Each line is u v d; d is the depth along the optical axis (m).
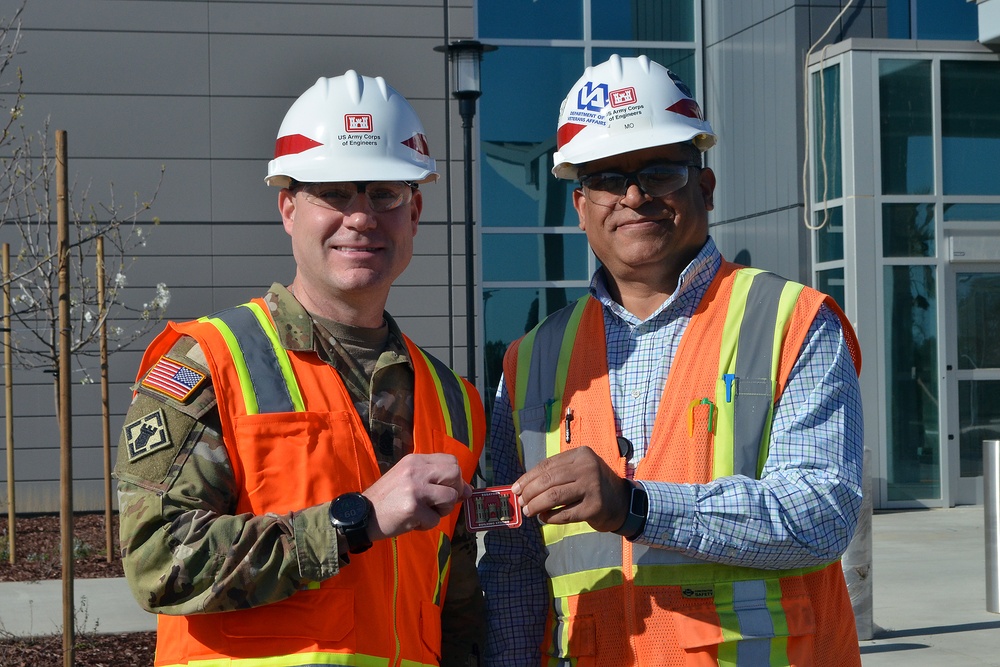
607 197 2.53
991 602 6.82
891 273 11.08
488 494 2.19
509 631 2.64
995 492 6.84
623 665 2.36
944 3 11.80
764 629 2.26
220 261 11.91
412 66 12.14
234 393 2.19
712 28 13.32
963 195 11.30
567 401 2.61
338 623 2.12
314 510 2.04
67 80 11.63
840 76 11.16
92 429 11.59
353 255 2.36
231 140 11.94
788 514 2.17
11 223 11.23
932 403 11.19
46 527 10.66
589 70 2.63
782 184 11.91
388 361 2.40
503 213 12.60
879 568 8.20
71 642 5.13
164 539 2.03
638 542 2.16
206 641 2.10
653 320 2.55
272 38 11.97
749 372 2.36
